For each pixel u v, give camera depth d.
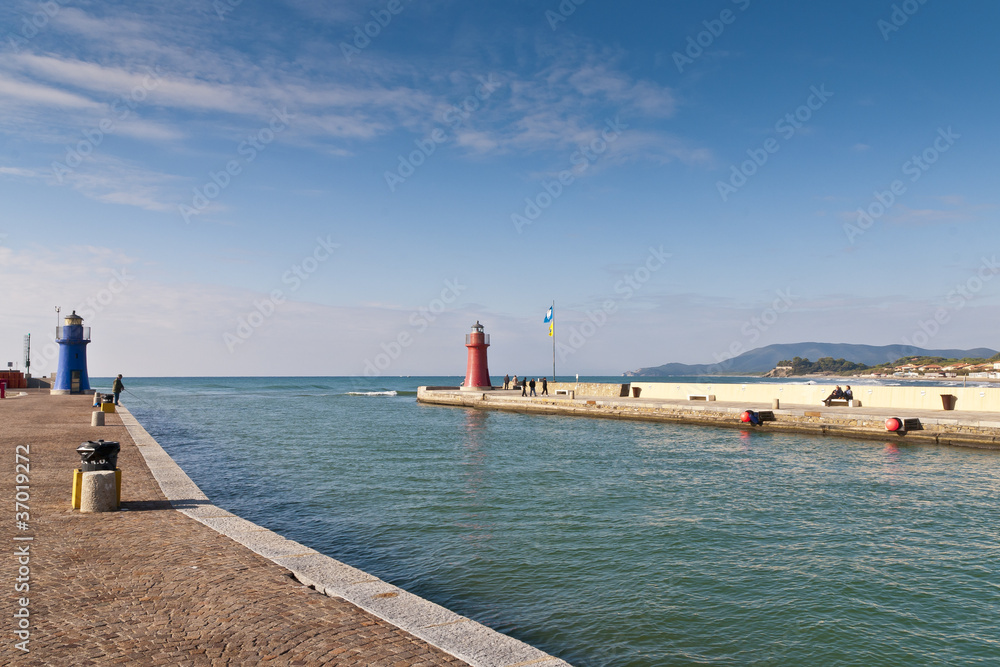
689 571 10.01
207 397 80.88
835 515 13.74
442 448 25.38
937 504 14.88
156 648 5.22
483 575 9.78
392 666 5.01
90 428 24.50
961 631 7.91
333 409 54.03
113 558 7.82
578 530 12.41
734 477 18.41
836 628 7.96
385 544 11.47
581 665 6.93
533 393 52.75
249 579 7.07
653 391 47.66
